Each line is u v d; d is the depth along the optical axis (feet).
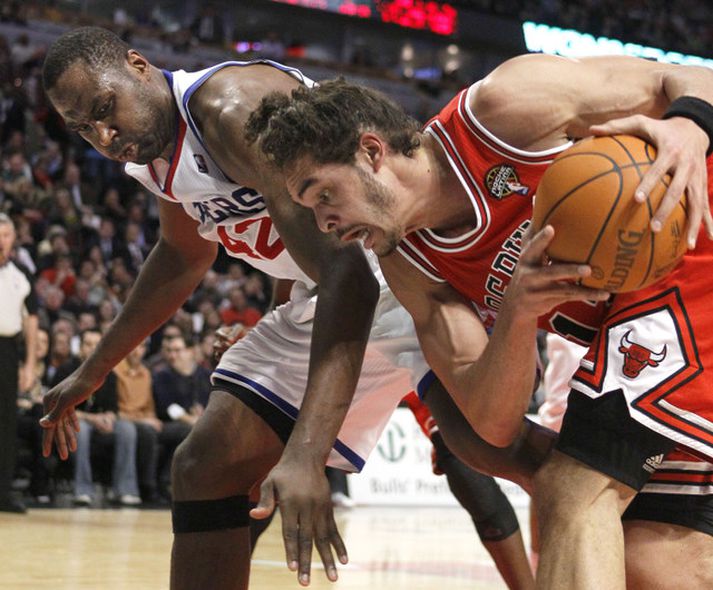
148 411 30.04
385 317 9.87
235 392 9.46
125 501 28.63
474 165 7.27
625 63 7.41
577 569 6.68
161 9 64.03
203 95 8.86
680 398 7.10
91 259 38.27
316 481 7.07
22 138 43.19
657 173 6.23
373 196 7.09
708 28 72.74
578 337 7.73
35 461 28.04
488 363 6.97
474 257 7.62
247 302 41.19
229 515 9.32
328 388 7.38
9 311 24.95
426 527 26.09
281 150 6.96
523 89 7.15
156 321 10.71
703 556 7.37
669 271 6.67
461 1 64.85
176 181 9.14
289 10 60.49
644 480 7.18
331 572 6.89
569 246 6.40
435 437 12.20
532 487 7.93
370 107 7.05
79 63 8.62
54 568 16.21
